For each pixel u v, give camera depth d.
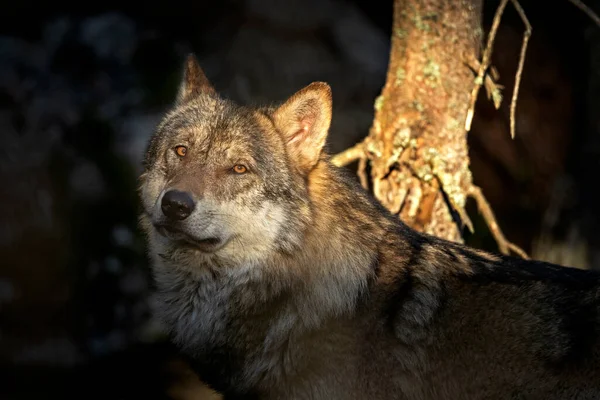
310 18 19.77
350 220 8.97
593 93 16.09
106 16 19.70
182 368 15.57
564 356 8.27
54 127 17.88
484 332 8.45
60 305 16.62
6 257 16.58
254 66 19.09
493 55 17.47
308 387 8.50
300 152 9.18
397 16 11.26
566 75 16.78
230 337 8.85
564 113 16.81
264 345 8.67
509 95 17.23
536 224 17.12
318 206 8.95
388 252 8.90
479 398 8.45
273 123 9.23
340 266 8.64
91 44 19.20
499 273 8.77
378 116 11.30
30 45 19.36
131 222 17.16
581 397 8.23
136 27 19.61
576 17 16.45
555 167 16.89
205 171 8.84
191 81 9.95
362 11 20.23
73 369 16.03
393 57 11.34
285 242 8.77
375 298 8.63
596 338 8.28
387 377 8.46
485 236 17.00
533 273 8.82
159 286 9.37
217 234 8.73
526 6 17.23
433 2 10.97
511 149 17.34
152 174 9.28
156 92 18.62
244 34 19.45
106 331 16.66
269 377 8.62
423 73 11.03
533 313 8.45
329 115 9.03
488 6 17.58
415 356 8.46
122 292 16.81
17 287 16.52
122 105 18.31
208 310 8.97
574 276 8.79
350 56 19.61
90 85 18.72
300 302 8.59
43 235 16.84
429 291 8.65
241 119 9.16
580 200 16.25
